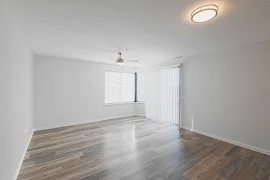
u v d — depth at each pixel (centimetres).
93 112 531
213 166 239
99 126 469
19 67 235
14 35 204
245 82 311
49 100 440
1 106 153
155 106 546
